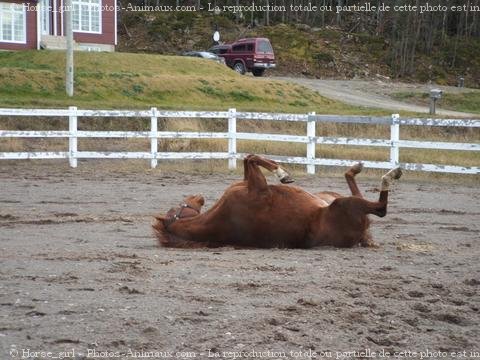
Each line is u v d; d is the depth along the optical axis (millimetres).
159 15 79750
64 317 5734
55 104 28312
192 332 5453
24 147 23359
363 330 5637
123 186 16031
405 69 71062
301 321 5777
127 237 9703
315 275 7270
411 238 9914
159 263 7766
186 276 7168
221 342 5262
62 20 49844
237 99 37344
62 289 6586
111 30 51094
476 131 28359
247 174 8477
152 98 34906
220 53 57438
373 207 8250
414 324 5852
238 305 6152
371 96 49906
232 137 19828
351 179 8750
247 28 76812
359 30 80500
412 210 12906
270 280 7031
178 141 23297
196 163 21094
